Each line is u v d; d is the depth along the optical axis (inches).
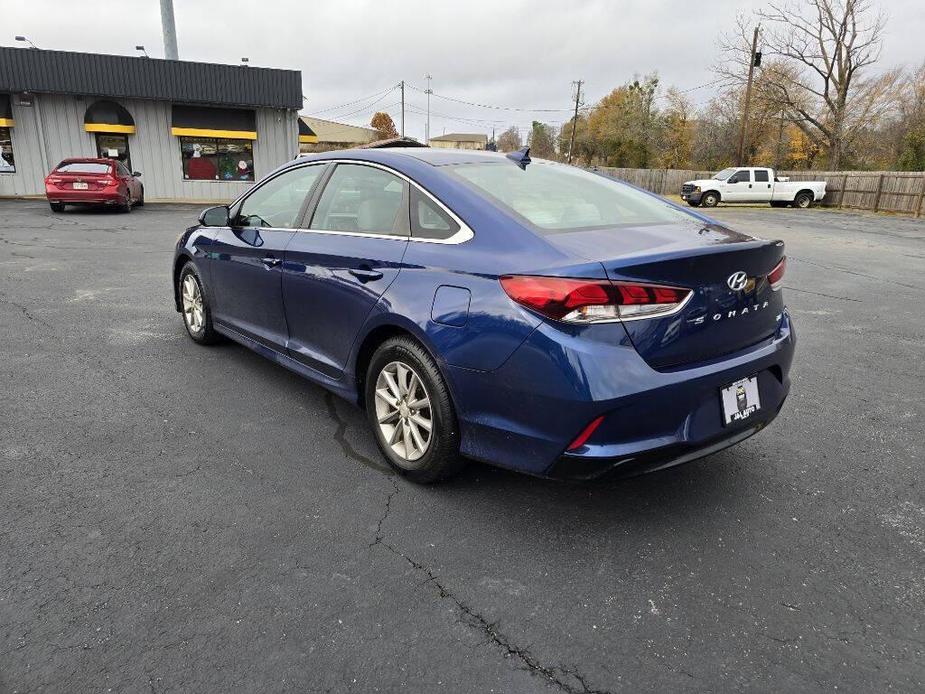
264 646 77.1
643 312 89.2
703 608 85.7
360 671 73.8
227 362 179.9
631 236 102.5
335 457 126.1
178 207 785.6
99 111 853.2
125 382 163.0
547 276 90.0
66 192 626.5
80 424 137.6
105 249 400.5
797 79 1620.3
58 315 228.4
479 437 102.0
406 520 105.0
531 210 108.6
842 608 86.3
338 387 132.2
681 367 94.3
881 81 1590.8
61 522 101.1
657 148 2228.1
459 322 99.7
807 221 801.6
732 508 110.8
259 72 898.1
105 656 74.7
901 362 200.2
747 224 735.7
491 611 84.4
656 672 74.7
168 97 862.5
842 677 74.4
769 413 108.3
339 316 126.0
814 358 203.0
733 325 99.7
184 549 95.5
